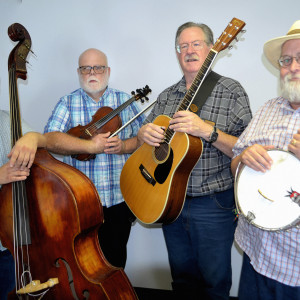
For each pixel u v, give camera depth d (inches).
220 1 84.4
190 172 62.8
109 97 84.8
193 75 68.7
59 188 51.4
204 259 68.3
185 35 67.6
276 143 49.8
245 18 83.4
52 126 81.5
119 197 83.0
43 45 98.7
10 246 55.1
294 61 47.8
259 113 56.4
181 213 69.6
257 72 84.7
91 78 81.2
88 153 76.2
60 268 52.3
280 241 47.9
